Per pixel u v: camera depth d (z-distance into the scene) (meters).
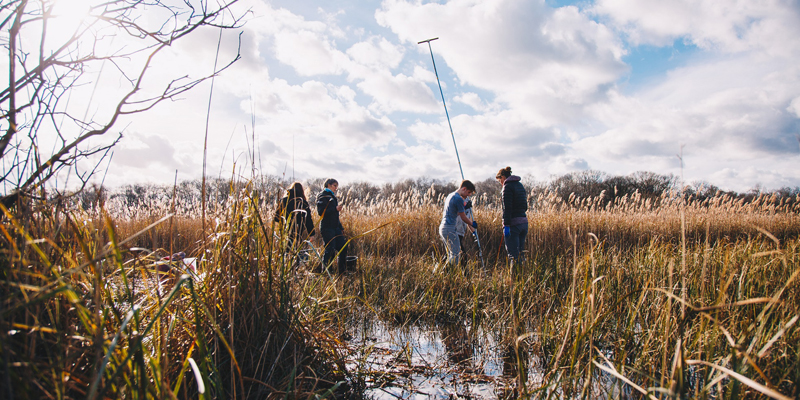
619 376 1.33
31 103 1.27
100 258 1.06
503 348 2.63
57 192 1.36
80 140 1.33
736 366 1.44
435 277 4.16
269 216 2.31
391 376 2.18
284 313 1.93
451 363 2.39
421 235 7.15
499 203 8.27
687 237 8.24
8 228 1.20
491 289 3.86
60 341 1.09
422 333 3.02
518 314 3.02
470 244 7.12
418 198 8.67
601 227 7.72
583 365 1.91
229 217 1.99
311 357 1.99
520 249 5.28
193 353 1.58
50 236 1.29
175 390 1.18
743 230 8.47
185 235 5.59
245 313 1.81
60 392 0.97
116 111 1.38
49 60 1.29
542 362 2.37
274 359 1.78
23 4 1.10
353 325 3.16
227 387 1.59
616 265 4.06
